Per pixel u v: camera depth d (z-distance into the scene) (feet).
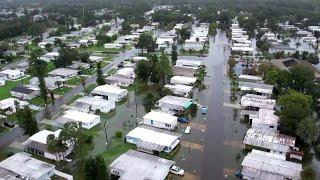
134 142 272.10
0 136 286.87
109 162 243.19
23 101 357.00
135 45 622.95
